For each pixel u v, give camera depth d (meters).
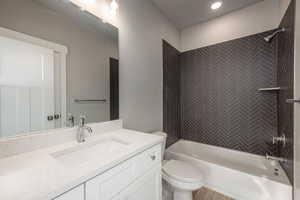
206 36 2.32
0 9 0.73
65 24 1.01
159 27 1.99
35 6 0.86
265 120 1.87
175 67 2.45
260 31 1.87
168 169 1.45
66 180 0.52
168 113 2.23
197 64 2.43
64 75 1.02
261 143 1.89
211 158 2.04
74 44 1.07
